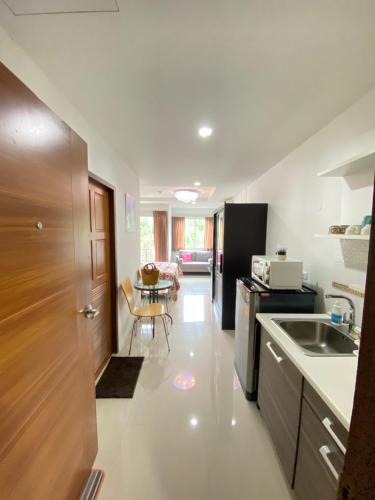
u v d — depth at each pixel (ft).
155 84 4.44
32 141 2.77
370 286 1.17
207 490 4.08
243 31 3.22
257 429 5.34
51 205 3.19
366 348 1.19
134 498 3.94
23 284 2.62
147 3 2.84
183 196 15.65
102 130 6.45
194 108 5.29
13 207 2.46
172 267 17.79
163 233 25.32
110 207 7.98
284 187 8.87
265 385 5.33
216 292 13.48
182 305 14.61
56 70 4.04
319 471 3.10
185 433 5.22
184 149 7.96
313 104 5.11
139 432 5.24
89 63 3.87
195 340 9.82
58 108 4.59
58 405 3.32
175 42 3.43
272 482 4.21
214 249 14.26
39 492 2.85
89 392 4.38
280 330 4.84
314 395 3.27
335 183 5.71
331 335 5.17
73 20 3.06
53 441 3.17
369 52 3.58
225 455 4.71
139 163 9.68
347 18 3.00
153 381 7.02
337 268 5.63
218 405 6.07
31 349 2.75
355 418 1.25
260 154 8.41
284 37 3.33
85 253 4.25
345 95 4.77
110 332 8.39
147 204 25.23
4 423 2.31
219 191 17.01
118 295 8.60
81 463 4.00
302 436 3.57
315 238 6.64
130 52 3.63
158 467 4.46
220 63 3.87
